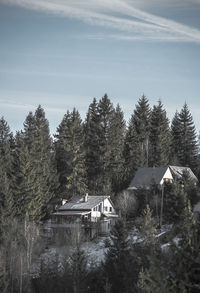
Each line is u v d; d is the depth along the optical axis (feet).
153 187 285.43
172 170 336.70
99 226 279.90
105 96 383.24
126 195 295.48
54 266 212.43
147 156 380.17
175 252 52.65
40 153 361.30
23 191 281.13
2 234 241.14
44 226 302.04
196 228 54.65
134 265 177.99
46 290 199.72
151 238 191.72
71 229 261.03
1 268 202.08
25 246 230.68
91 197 310.24
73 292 193.47
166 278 50.47
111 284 182.70
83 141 375.66
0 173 277.03
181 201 238.27
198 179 383.45
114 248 207.41
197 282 49.90
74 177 341.00
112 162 360.89
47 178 335.06
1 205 259.39
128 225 250.16
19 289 205.16
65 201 315.78
